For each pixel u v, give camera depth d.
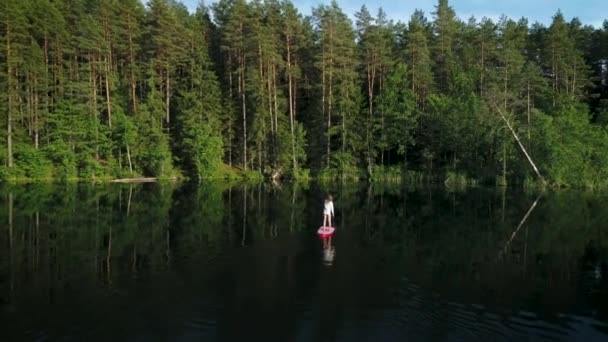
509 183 56.56
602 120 59.94
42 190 44.03
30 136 58.91
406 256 20.20
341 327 12.68
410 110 62.16
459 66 65.69
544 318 13.52
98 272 17.31
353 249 21.30
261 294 15.10
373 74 66.44
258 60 63.25
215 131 64.62
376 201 39.22
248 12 63.91
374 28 65.44
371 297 14.96
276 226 26.69
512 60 59.84
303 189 49.72
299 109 73.44
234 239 23.12
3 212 30.22
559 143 52.97
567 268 18.64
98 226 26.05
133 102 63.34
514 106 60.59
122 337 11.90
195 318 13.16
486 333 12.46
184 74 69.69
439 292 15.56
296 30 65.38
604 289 16.08
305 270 17.83
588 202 39.28
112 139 59.88
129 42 62.62
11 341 11.63
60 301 14.32
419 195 44.31
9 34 53.88
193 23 70.88
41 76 57.38
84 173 56.03
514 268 18.53
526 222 28.89
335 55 62.47
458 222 28.73
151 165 60.09
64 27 60.22
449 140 59.97
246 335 12.11
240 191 46.75
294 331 12.40
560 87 67.69
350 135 63.66
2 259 19.00
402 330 12.53
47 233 23.98
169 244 21.89
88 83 57.91
